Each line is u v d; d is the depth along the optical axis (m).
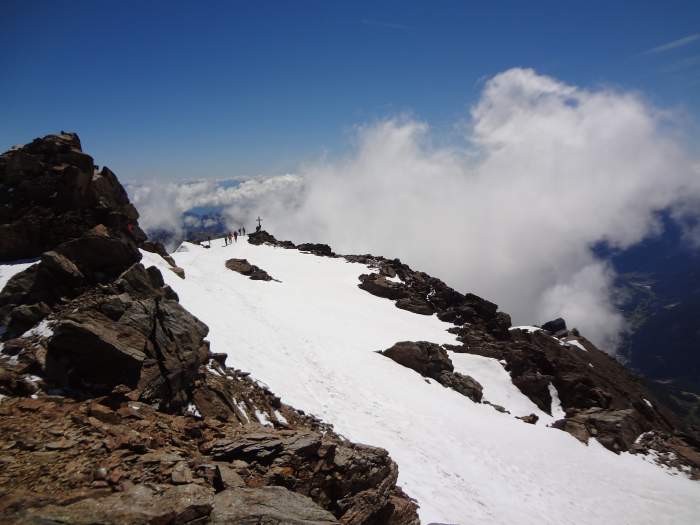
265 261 69.75
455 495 22.64
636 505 29.00
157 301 19.81
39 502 9.95
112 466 12.22
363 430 25.23
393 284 67.44
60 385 16.36
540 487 27.47
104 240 22.98
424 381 38.34
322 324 43.09
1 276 22.89
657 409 53.91
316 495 15.32
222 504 11.18
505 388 43.81
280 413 22.53
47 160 28.53
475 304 65.19
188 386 18.67
